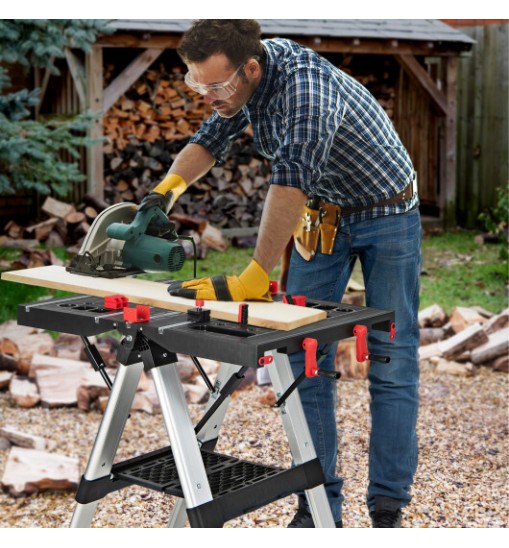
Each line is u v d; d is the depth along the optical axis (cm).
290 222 234
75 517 228
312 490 237
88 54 778
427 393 456
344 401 443
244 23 243
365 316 234
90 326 227
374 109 272
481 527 317
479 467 371
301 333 211
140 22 781
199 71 241
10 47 659
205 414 244
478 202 986
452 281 710
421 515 328
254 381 460
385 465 287
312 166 238
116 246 272
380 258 281
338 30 850
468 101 991
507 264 749
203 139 287
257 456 374
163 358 219
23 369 456
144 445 385
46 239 766
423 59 1015
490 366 499
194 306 229
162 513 330
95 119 740
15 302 582
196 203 881
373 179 274
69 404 425
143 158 861
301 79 246
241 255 800
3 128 638
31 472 343
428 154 1005
